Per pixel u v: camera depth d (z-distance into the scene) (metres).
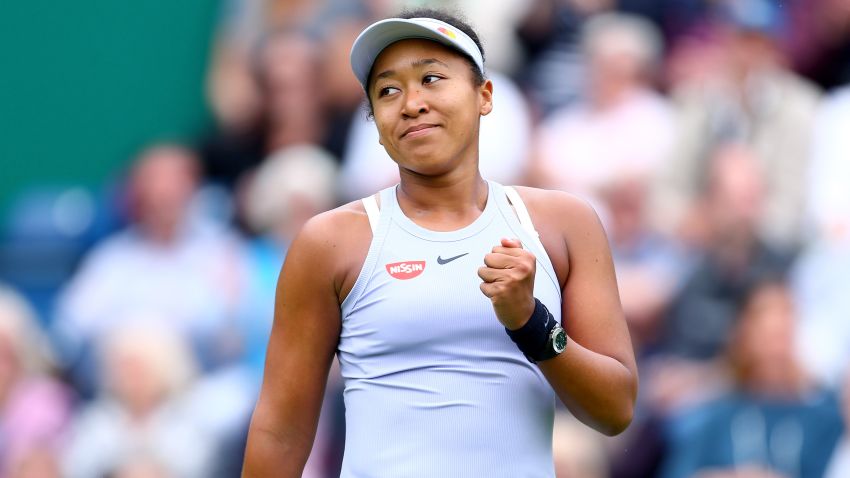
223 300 29.80
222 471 27.41
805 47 30.75
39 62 35.38
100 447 27.77
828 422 24.31
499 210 11.63
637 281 27.12
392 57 11.45
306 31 33.88
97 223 33.56
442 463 11.17
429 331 11.21
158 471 27.30
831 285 26.52
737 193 27.38
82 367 30.27
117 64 35.28
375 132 30.84
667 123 29.48
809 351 25.28
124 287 30.45
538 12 31.95
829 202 27.81
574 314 11.66
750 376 24.72
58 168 35.25
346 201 30.70
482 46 11.91
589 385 11.12
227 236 31.25
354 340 11.52
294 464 11.96
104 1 35.25
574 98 31.23
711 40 31.22
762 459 24.34
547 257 11.54
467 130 11.47
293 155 31.94
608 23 31.84
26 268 33.66
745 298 25.86
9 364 29.72
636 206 28.52
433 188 11.62
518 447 11.27
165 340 28.17
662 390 25.73
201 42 35.09
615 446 24.89
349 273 11.49
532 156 30.00
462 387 11.21
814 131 28.52
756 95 28.81
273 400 11.86
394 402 11.29
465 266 11.32
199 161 33.25
